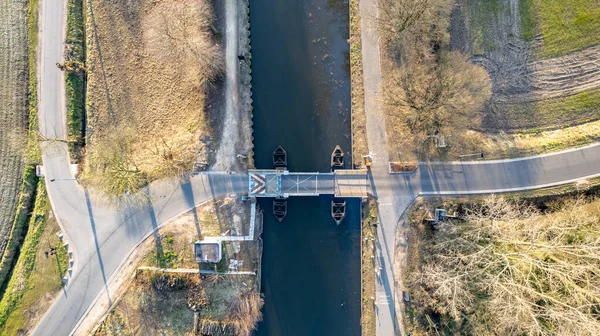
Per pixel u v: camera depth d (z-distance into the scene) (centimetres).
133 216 4550
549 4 4531
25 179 4491
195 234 4559
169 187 4575
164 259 4522
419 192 4572
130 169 4556
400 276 4569
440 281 4128
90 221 4528
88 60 4622
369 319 4588
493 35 4578
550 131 4562
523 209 4491
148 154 4597
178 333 4509
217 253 4422
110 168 4547
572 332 3656
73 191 4531
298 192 4612
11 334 4356
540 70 4562
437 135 4541
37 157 4522
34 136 4531
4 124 4528
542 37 4547
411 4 4172
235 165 4622
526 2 4547
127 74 4659
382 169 4619
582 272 3650
